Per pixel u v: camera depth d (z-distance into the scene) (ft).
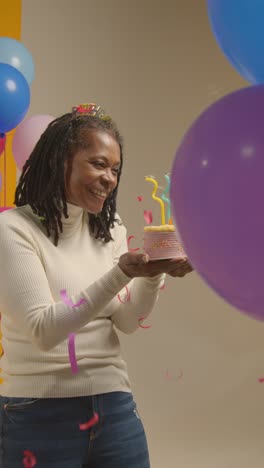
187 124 10.91
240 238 3.18
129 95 10.80
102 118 4.92
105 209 5.12
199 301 10.84
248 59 3.45
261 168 3.08
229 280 3.37
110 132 4.84
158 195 10.79
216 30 3.58
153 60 10.88
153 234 4.56
